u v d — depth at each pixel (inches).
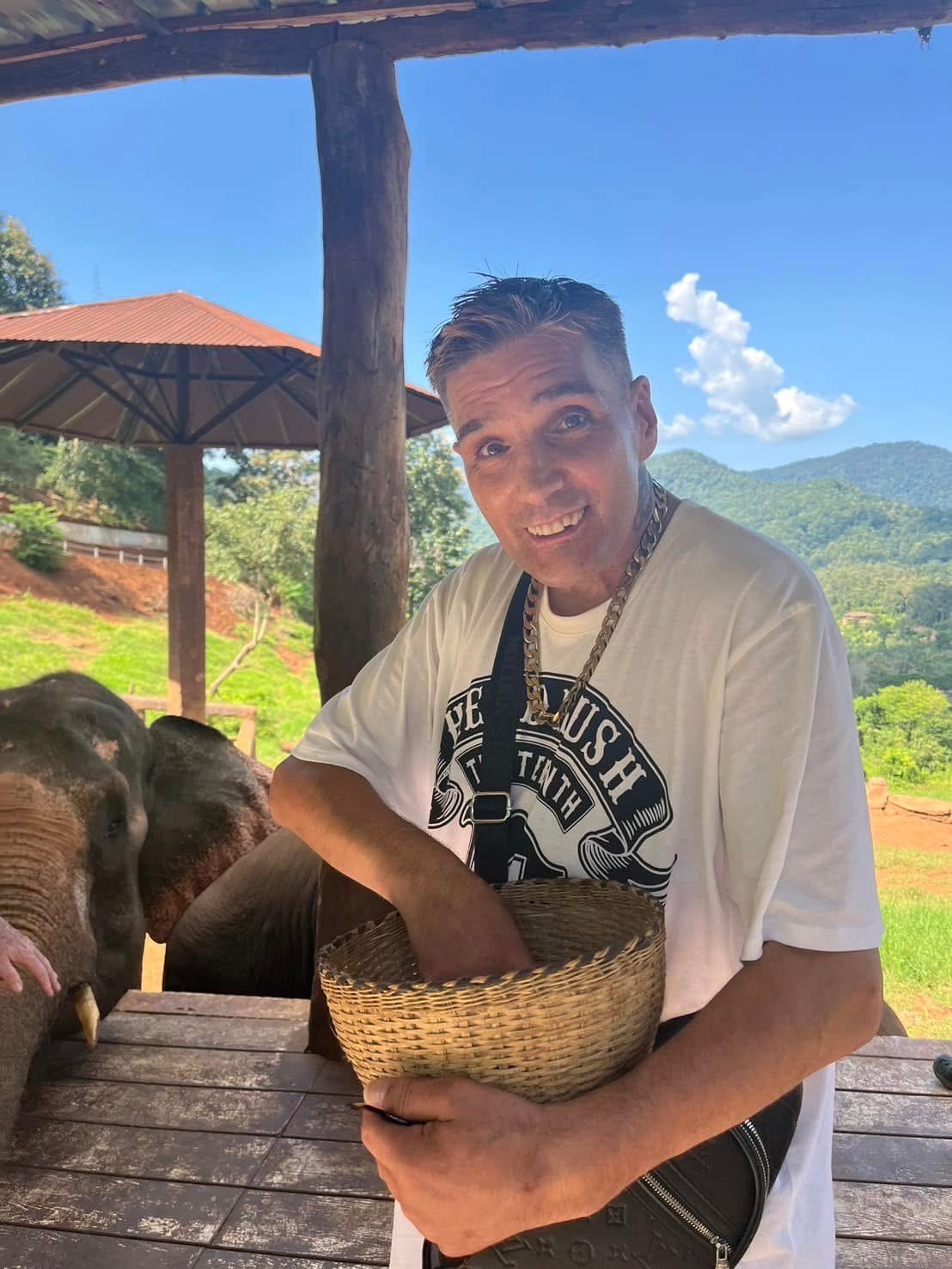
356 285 130.0
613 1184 33.1
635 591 44.7
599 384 43.1
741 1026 35.3
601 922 43.4
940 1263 80.2
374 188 130.3
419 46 130.6
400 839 47.4
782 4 123.3
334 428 131.3
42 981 87.8
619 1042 36.5
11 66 153.8
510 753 46.9
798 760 38.8
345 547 131.0
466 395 43.6
